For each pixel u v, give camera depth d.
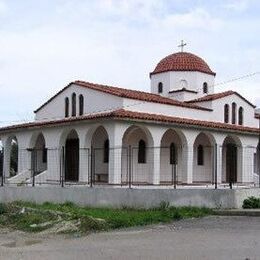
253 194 21.72
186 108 31.42
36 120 34.47
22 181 29.95
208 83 36.53
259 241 13.92
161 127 28.27
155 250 13.02
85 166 27.94
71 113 31.72
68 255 12.80
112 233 16.56
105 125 26.89
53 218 19.34
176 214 19.30
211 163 32.69
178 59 36.50
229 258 11.71
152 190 21.81
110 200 22.77
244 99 35.00
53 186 25.59
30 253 13.30
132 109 28.83
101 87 30.84
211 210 20.33
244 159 32.56
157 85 36.78
